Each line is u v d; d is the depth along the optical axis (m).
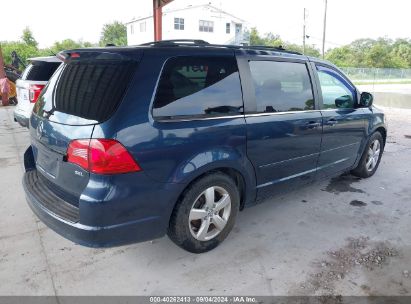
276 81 3.20
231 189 2.92
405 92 24.56
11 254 2.87
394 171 5.23
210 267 2.74
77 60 2.69
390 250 3.00
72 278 2.59
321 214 3.69
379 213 3.74
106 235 2.28
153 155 2.36
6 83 11.54
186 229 2.69
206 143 2.62
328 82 3.81
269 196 3.36
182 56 2.58
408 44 74.81
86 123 2.27
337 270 2.71
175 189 2.50
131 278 2.60
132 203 2.33
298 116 3.35
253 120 2.94
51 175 2.62
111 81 2.38
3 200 3.92
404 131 8.39
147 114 2.35
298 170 3.53
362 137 4.40
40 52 35.97
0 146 6.33
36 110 2.96
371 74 42.50
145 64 2.41
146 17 40.69
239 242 3.10
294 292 2.47
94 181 2.23
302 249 3.01
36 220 3.45
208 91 2.70
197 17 39.88
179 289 2.49
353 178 4.87
